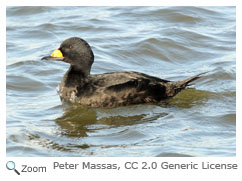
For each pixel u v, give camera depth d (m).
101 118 13.38
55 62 18.20
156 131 12.52
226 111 13.80
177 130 12.59
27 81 16.42
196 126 12.87
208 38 20.20
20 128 12.74
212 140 12.05
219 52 19.09
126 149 11.57
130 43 19.56
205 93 15.17
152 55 18.91
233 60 18.19
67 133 12.47
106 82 14.16
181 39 19.92
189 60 18.62
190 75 16.95
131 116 13.48
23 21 21.81
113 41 19.80
